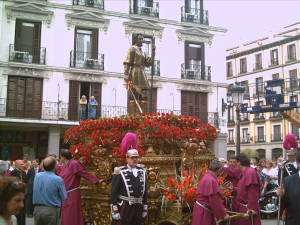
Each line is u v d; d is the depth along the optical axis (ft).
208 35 83.66
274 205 39.45
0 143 69.82
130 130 23.22
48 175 18.49
